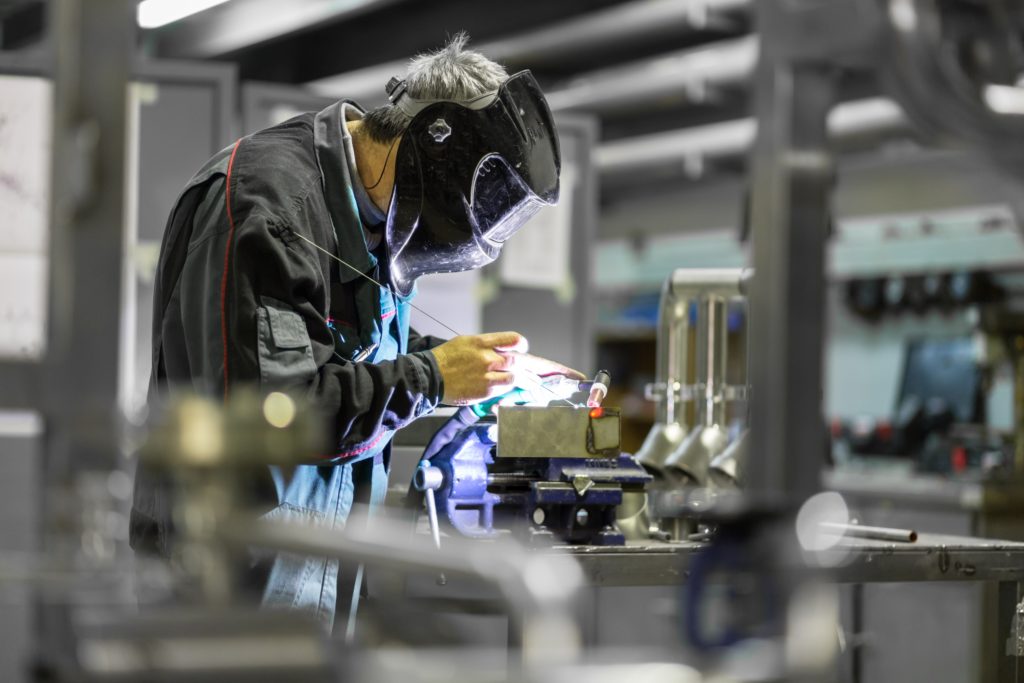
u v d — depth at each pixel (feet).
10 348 10.74
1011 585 7.47
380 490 7.37
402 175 6.81
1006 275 20.65
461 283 13.09
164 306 6.81
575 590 3.66
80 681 3.23
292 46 17.98
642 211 25.98
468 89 6.75
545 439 6.70
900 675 12.72
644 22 15.35
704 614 4.09
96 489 3.77
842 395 23.44
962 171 19.71
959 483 15.93
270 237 6.30
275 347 6.16
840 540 7.04
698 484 7.70
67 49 3.65
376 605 6.57
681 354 8.20
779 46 4.16
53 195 3.68
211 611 3.67
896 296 21.98
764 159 4.16
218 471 3.78
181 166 11.84
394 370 6.44
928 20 4.22
